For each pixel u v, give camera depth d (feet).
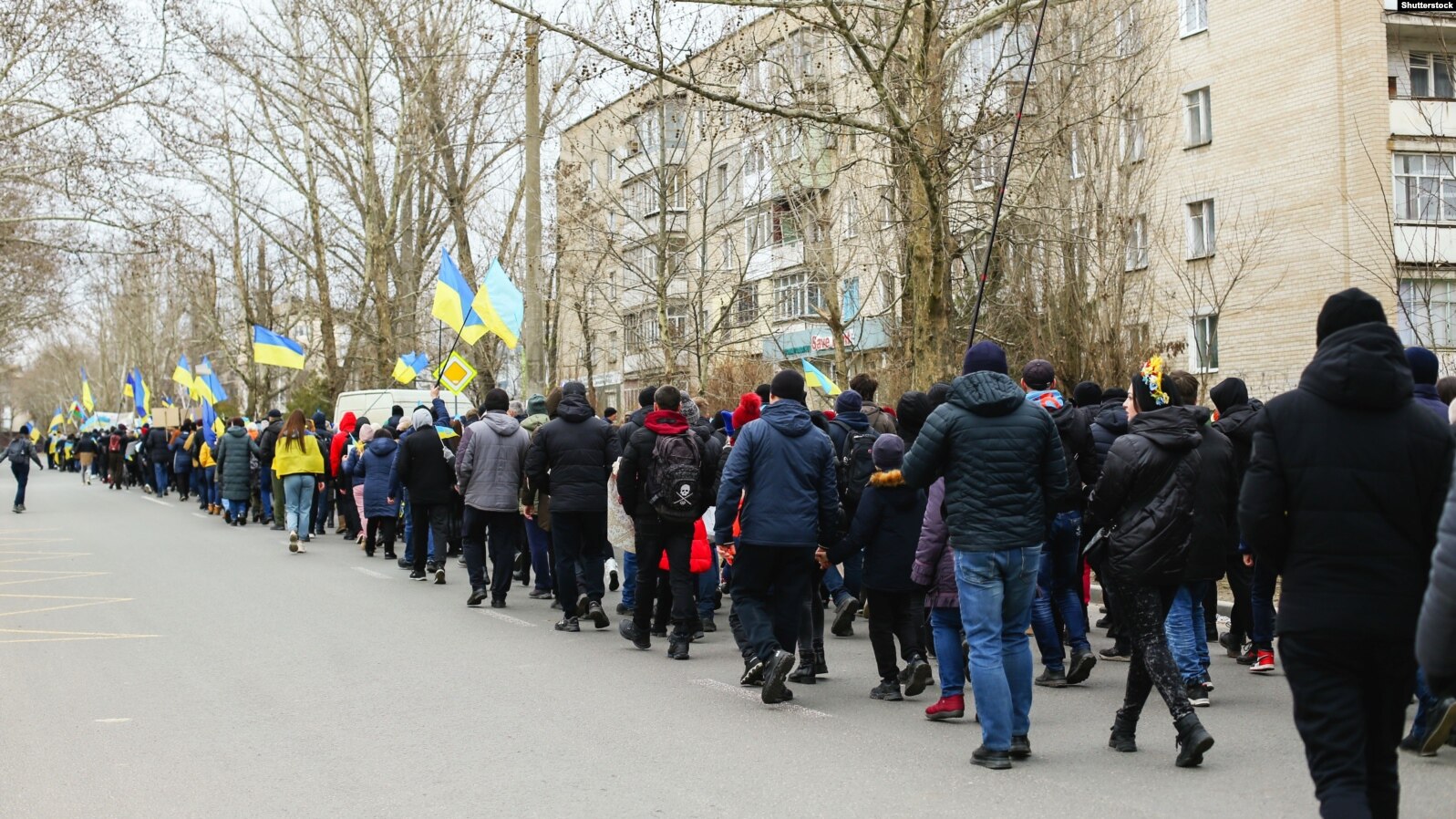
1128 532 21.97
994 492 21.65
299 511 60.85
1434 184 93.20
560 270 91.50
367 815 18.81
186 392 141.90
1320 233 94.79
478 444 41.57
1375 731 14.71
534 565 43.60
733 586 27.78
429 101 104.53
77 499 110.52
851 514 33.50
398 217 112.37
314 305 129.08
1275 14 97.81
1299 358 95.50
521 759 22.18
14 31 86.48
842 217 77.56
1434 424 14.67
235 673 30.14
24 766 21.72
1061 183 62.69
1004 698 21.62
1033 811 18.97
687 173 89.66
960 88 63.77
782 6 46.03
